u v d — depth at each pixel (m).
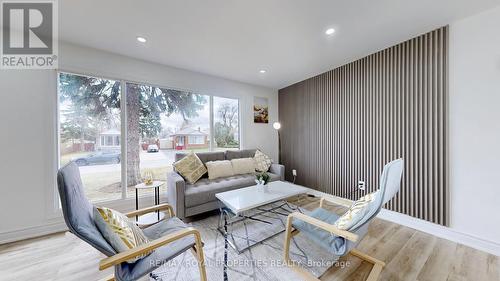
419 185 2.13
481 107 1.76
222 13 1.73
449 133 1.94
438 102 1.99
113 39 2.19
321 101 3.32
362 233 1.36
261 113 4.12
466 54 1.82
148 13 1.73
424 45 2.08
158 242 1.09
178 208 2.24
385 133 2.44
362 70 2.69
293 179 3.93
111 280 1.37
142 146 2.82
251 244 1.86
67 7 1.64
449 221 1.94
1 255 1.71
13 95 1.96
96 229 1.06
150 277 1.45
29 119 2.04
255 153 3.61
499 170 1.69
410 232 2.08
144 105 2.84
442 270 1.49
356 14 1.75
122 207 2.59
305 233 1.47
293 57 2.67
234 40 2.22
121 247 1.06
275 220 2.38
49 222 2.12
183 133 3.22
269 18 1.81
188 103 3.26
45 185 2.10
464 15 1.78
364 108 2.67
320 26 1.94
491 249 1.70
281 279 1.42
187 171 2.71
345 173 2.94
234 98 3.80
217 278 1.43
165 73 2.96
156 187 2.47
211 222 2.34
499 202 1.69
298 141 3.82
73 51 2.27
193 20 1.83
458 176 1.89
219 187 2.54
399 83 2.29
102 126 2.53
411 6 1.65
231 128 3.80
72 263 1.60
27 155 2.02
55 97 2.18
